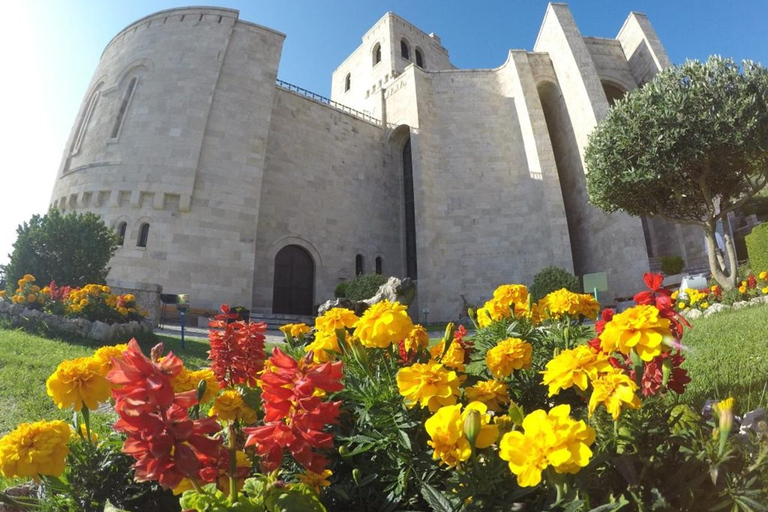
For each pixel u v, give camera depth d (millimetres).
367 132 31500
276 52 26531
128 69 24797
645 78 27953
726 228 19125
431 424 1667
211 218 22391
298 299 25656
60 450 1905
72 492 2100
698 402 3436
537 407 2715
